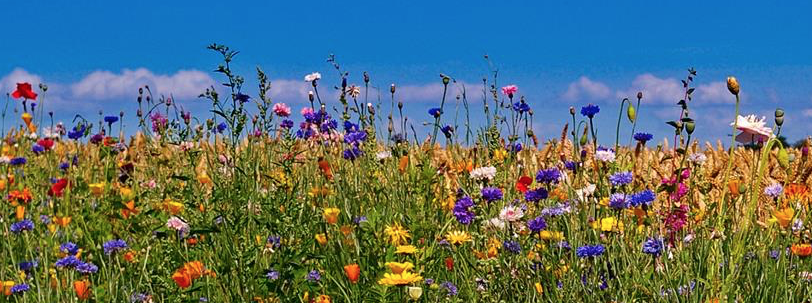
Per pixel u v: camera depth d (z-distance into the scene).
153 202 5.34
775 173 5.86
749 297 3.64
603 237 4.02
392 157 5.69
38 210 5.55
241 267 3.77
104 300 3.74
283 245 4.03
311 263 4.14
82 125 6.87
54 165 7.09
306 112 5.49
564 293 3.66
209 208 4.62
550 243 3.90
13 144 7.87
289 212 4.34
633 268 3.63
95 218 4.94
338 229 4.25
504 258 3.88
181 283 3.59
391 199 4.96
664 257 3.60
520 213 4.01
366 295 3.66
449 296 3.81
